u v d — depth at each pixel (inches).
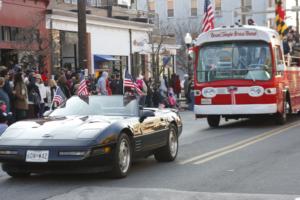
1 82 662.5
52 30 1236.5
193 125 906.7
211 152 558.3
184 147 606.2
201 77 828.6
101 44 1489.9
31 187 388.8
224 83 814.5
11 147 393.1
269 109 802.8
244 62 812.6
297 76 961.5
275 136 693.9
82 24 911.7
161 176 425.1
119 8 1672.0
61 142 389.1
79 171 392.8
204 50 831.1
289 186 380.2
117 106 459.5
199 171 446.6
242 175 424.2
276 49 828.0
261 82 804.0
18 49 1043.3
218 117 868.6
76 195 358.6
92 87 955.3
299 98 970.7
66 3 1389.0
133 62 1665.8
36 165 392.5
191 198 347.6
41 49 1058.7
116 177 413.1
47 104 836.6
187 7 3107.8
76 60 1336.1
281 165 468.8
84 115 452.1
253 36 808.3
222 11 3075.8
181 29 2920.8
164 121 490.3
